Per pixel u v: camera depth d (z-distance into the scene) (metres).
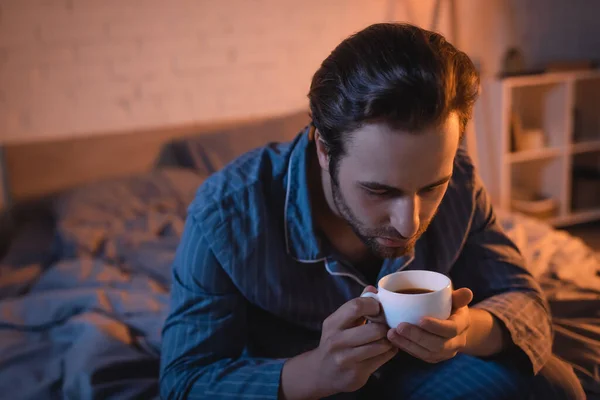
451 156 0.79
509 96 3.59
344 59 0.80
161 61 2.99
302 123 3.05
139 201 2.54
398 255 0.86
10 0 2.71
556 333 1.38
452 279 1.19
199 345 1.01
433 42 0.79
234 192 1.05
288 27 3.19
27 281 2.02
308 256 1.03
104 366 1.34
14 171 2.80
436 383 1.00
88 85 2.89
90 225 2.38
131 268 2.03
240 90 3.16
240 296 1.06
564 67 3.41
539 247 1.96
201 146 2.92
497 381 0.97
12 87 2.77
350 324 0.86
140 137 2.95
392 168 0.77
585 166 3.83
